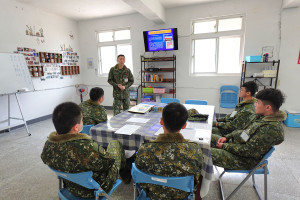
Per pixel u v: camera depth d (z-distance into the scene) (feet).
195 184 3.52
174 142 3.13
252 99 6.15
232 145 4.74
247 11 12.38
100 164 3.27
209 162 4.26
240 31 12.96
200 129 5.25
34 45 13.21
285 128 11.44
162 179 3.07
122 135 5.17
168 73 15.25
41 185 6.40
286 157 7.97
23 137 10.91
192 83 14.67
